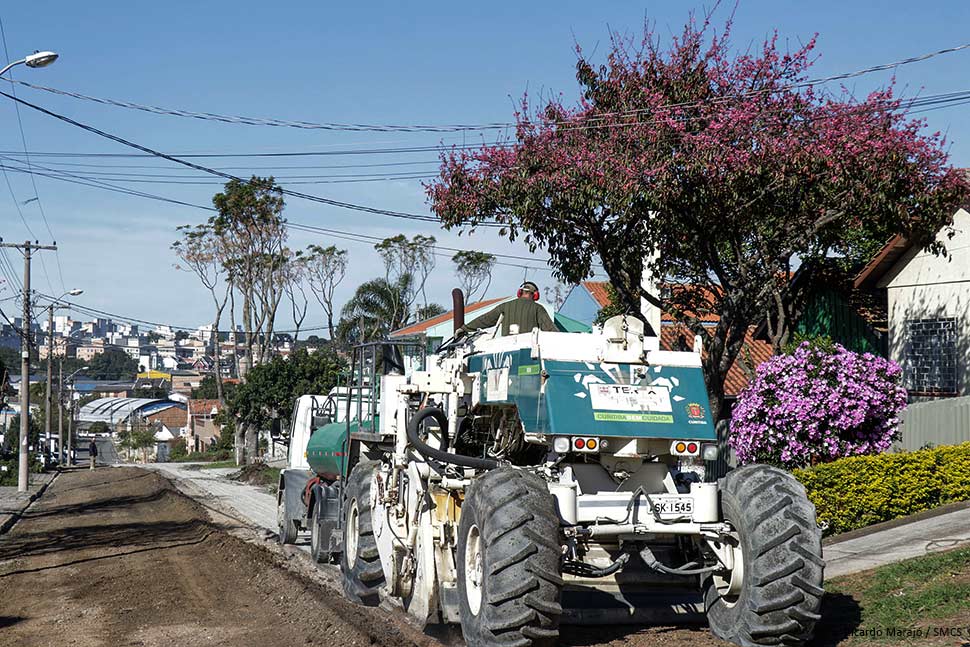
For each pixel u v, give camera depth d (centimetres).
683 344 1102
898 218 1463
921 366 1945
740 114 1465
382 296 4766
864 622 810
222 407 6725
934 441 1609
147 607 1102
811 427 1368
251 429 5244
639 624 823
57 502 3086
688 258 1677
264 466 3838
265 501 2695
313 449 1529
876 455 1335
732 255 1788
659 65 1611
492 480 728
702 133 1475
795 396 1380
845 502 1269
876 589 909
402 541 980
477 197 1639
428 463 917
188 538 1770
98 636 958
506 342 855
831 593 929
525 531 688
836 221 1571
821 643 766
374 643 850
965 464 1383
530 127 1619
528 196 1543
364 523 1098
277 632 952
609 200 1487
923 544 1114
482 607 702
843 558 1098
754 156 1445
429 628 898
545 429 760
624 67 1620
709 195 1475
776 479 750
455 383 944
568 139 1583
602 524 746
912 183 1461
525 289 977
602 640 772
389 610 1034
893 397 1399
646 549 763
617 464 786
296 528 1639
